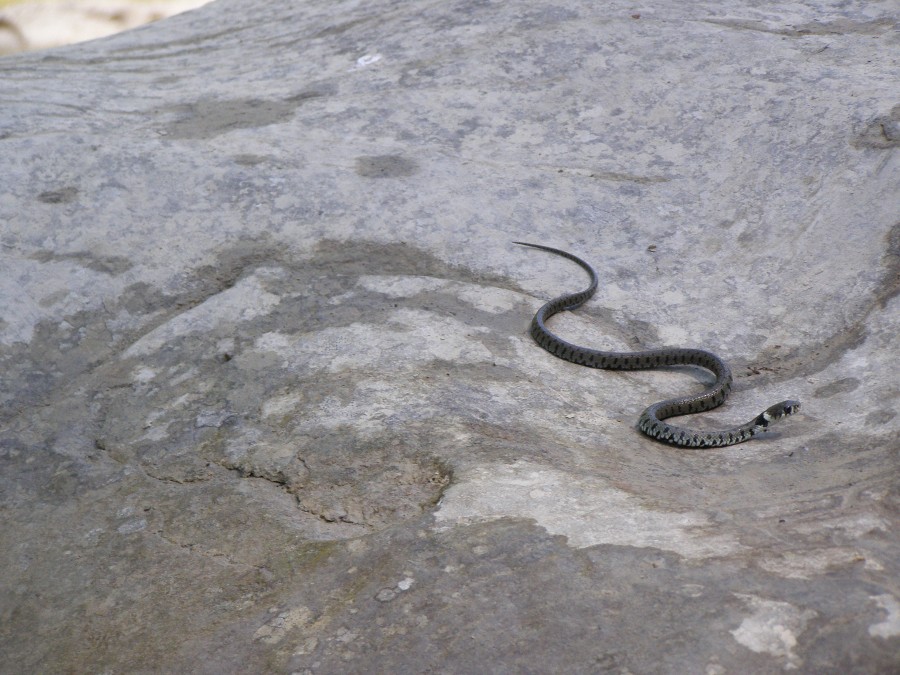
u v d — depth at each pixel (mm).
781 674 1141
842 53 1635
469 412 1337
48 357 1438
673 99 1614
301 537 1268
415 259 1495
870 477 1253
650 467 1299
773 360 1396
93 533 1298
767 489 1262
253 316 1451
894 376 1342
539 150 1591
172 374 1412
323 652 1192
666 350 1409
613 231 1518
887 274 1421
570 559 1209
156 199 1545
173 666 1206
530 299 1459
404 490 1283
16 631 1246
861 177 1491
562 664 1161
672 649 1156
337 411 1350
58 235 1516
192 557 1270
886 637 1146
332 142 1611
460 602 1197
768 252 1476
